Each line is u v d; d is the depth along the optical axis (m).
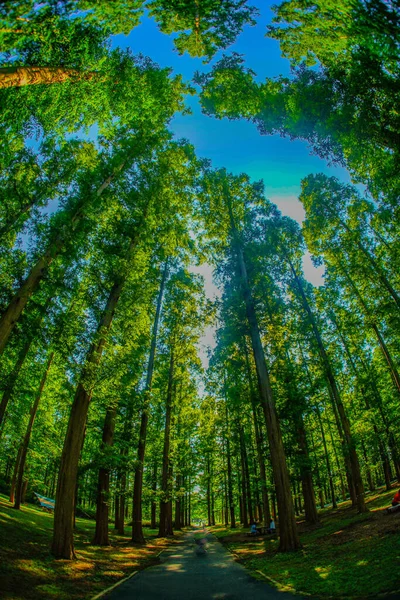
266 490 17.92
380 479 38.56
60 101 9.18
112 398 14.77
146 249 14.28
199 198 16.64
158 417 23.28
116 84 10.10
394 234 15.22
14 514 14.90
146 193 13.62
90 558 10.13
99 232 13.16
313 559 9.05
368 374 22.88
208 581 8.05
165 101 12.23
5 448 24.23
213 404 26.25
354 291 18.53
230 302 15.03
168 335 22.00
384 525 10.21
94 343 11.08
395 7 5.51
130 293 14.31
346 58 7.96
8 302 9.51
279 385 17.66
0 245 11.30
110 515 43.09
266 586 7.09
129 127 13.63
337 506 24.38
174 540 21.16
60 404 20.03
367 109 7.95
